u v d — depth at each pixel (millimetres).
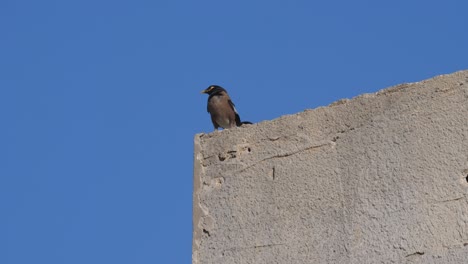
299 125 14266
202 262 14039
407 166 13242
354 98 14023
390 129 13555
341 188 13562
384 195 13242
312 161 13930
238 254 13852
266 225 13852
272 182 14078
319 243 13391
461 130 13109
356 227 13242
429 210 12891
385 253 12938
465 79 13336
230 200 14258
